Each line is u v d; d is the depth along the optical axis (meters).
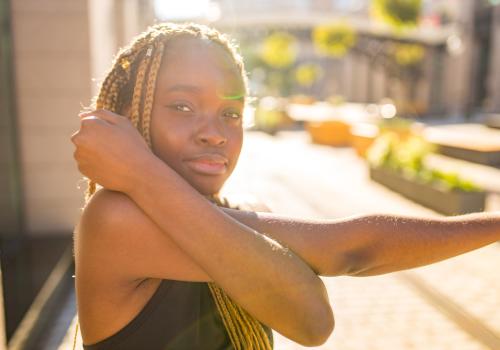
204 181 0.81
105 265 0.73
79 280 0.76
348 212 8.45
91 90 6.24
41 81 6.20
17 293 4.26
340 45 36.09
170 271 0.73
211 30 0.85
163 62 0.80
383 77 60.03
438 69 44.78
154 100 0.80
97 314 0.76
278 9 46.88
